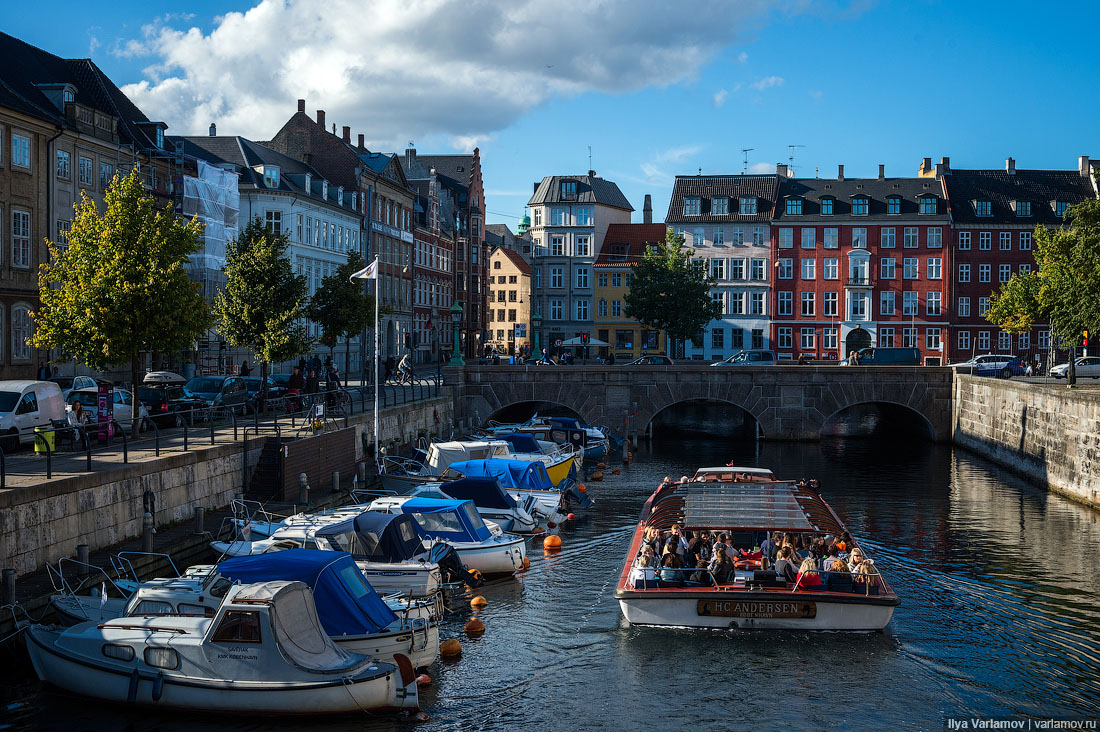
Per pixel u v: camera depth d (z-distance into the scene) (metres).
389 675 16.06
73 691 16.56
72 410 30.25
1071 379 44.25
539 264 102.19
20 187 41.50
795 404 56.38
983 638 20.50
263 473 30.66
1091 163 92.00
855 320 89.50
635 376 56.28
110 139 48.16
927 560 27.91
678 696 17.30
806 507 25.56
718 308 83.06
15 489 19.69
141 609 18.06
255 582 17.19
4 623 17.50
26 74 46.66
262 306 43.28
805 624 19.70
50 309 30.25
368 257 72.75
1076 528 32.44
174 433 32.69
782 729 16.06
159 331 30.39
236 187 59.75
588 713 16.66
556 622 21.69
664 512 25.38
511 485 35.06
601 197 103.06
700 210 92.38
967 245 88.75
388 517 23.23
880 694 17.41
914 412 60.91
